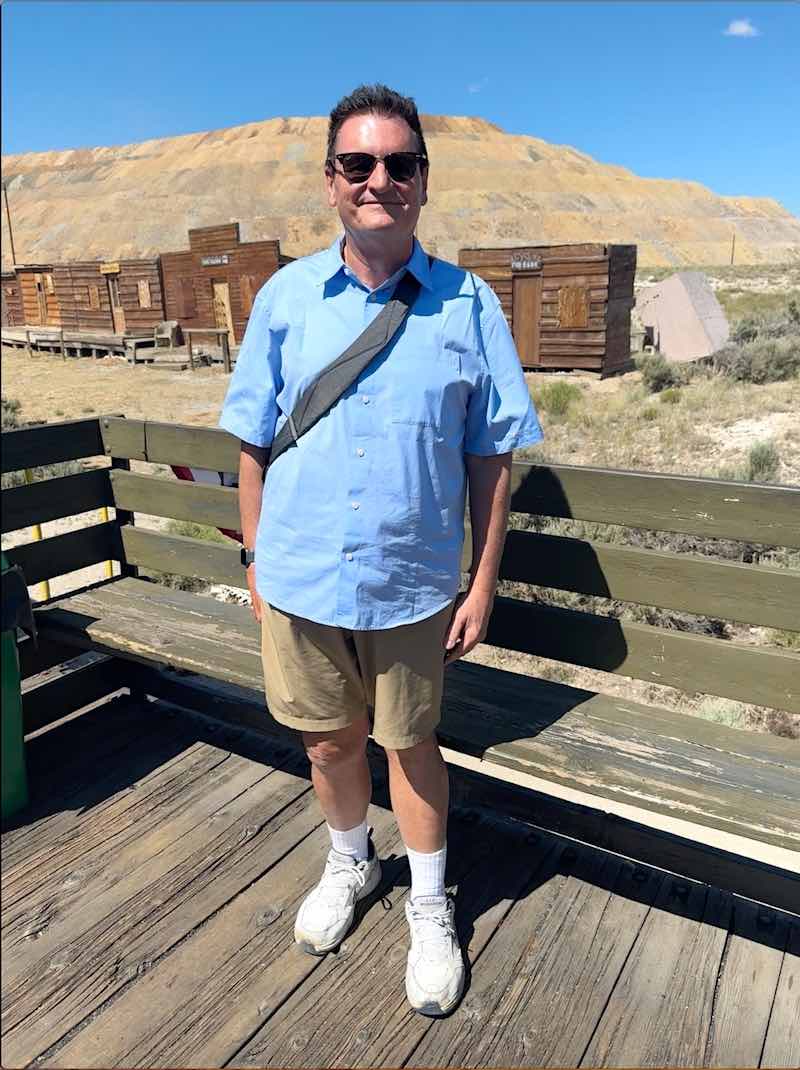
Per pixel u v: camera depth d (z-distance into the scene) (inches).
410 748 73.9
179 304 904.9
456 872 94.0
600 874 93.8
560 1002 76.6
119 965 81.0
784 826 71.1
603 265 533.6
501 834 100.7
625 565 92.4
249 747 121.0
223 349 733.3
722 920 86.8
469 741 84.7
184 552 127.8
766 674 86.8
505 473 69.6
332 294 65.4
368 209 60.4
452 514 68.1
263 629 74.4
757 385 362.6
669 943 83.7
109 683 133.7
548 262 555.5
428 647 70.3
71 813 105.0
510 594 212.2
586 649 96.8
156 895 90.4
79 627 112.4
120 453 130.2
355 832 84.2
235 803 107.0
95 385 688.4
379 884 90.7
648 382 422.6
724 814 72.7
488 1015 75.3
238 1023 74.7
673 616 198.1
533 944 83.4
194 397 603.5
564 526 233.8
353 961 81.1
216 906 88.7
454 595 70.7
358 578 66.2
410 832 77.5
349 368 63.2
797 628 84.7
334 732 76.6
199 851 97.6
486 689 96.7
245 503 75.5
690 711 168.9
